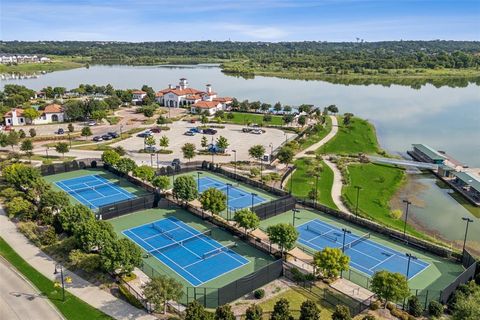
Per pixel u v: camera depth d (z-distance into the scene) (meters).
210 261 56.31
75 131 131.75
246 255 58.31
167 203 74.38
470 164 113.69
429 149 118.19
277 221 69.81
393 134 147.50
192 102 181.75
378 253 60.41
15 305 44.72
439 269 56.53
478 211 82.81
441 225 75.94
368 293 49.66
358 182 93.19
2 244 57.94
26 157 100.69
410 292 47.75
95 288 48.25
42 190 73.19
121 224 66.94
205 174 92.56
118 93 188.00
